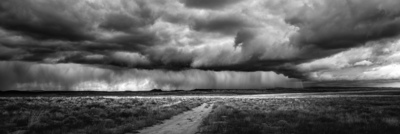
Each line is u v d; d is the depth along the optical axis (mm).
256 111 30359
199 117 26656
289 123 19078
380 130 15172
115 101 50750
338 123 18531
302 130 15656
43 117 20875
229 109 34375
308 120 20766
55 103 39750
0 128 16172
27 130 15586
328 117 21891
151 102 50562
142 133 16328
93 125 17734
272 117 23438
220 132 15688
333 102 48719
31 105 33438
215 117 24422
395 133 14430
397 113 25812
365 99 61969
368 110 29156
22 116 21094
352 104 42562
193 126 19516
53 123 18516
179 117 26781
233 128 16734
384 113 25734
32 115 21719
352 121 19156
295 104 43844
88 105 36094
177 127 18969
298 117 22766
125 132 16516
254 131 15547
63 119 21344
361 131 15000
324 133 14547
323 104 43094
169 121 22969
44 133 14781
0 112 24234
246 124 18734
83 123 18938
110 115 25125
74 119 21031
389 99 60469
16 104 32719
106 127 17703
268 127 17062
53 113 24719
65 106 34000
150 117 23719
